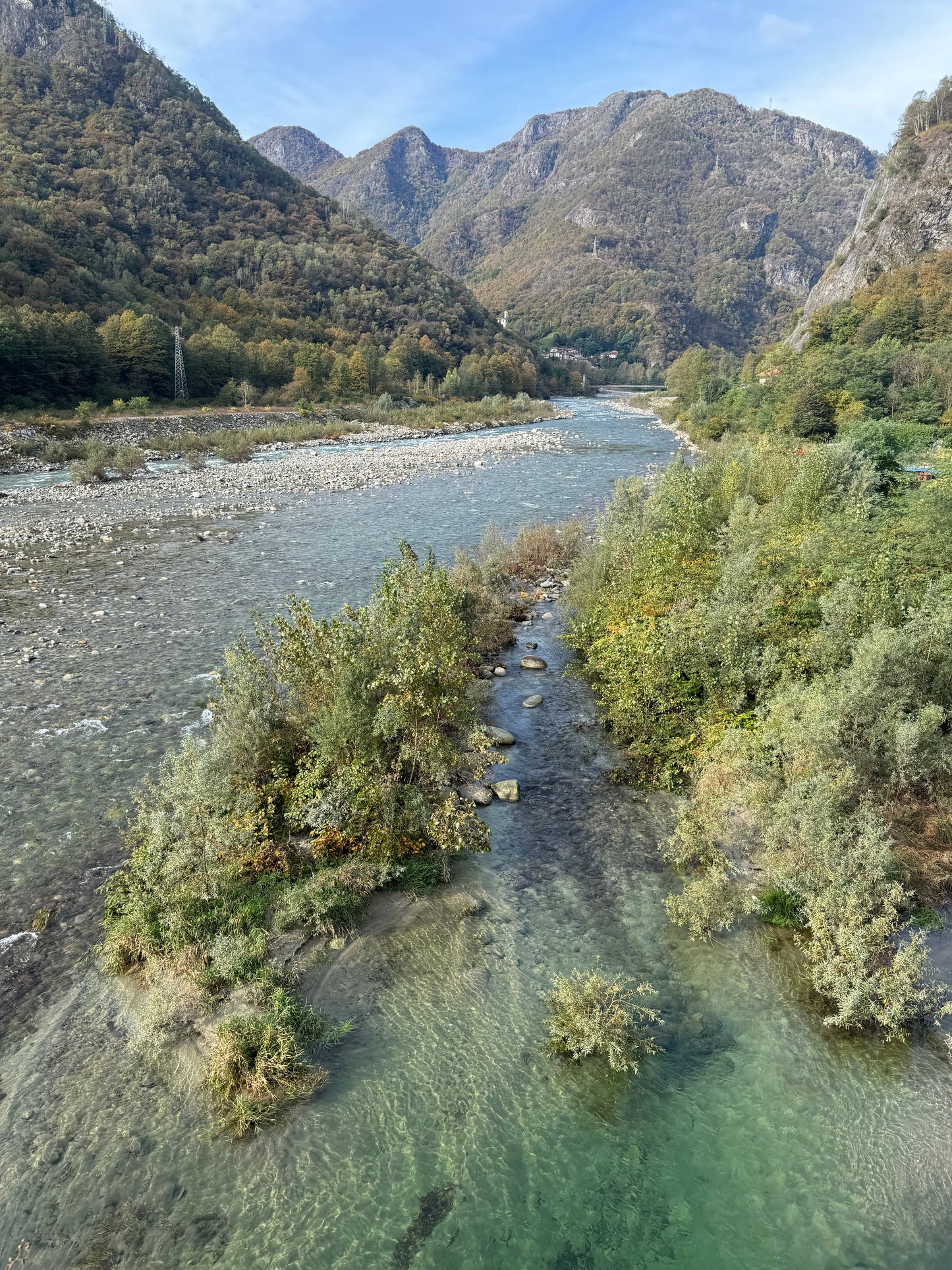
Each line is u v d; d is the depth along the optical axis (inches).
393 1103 286.2
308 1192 252.8
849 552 674.8
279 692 550.0
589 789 519.5
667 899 395.5
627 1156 266.7
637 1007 319.6
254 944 346.0
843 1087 292.2
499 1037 316.8
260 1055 287.9
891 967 323.0
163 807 420.2
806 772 423.2
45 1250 234.4
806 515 853.8
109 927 372.8
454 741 506.6
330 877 391.2
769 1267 230.1
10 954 362.0
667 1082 296.4
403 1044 312.5
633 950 367.9
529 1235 240.1
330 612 859.4
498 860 441.4
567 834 467.8
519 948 369.1
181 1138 270.5
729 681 537.3
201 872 369.4
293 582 984.3
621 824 478.6
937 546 706.2
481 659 723.4
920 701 455.5
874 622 516.1
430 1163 263.4
